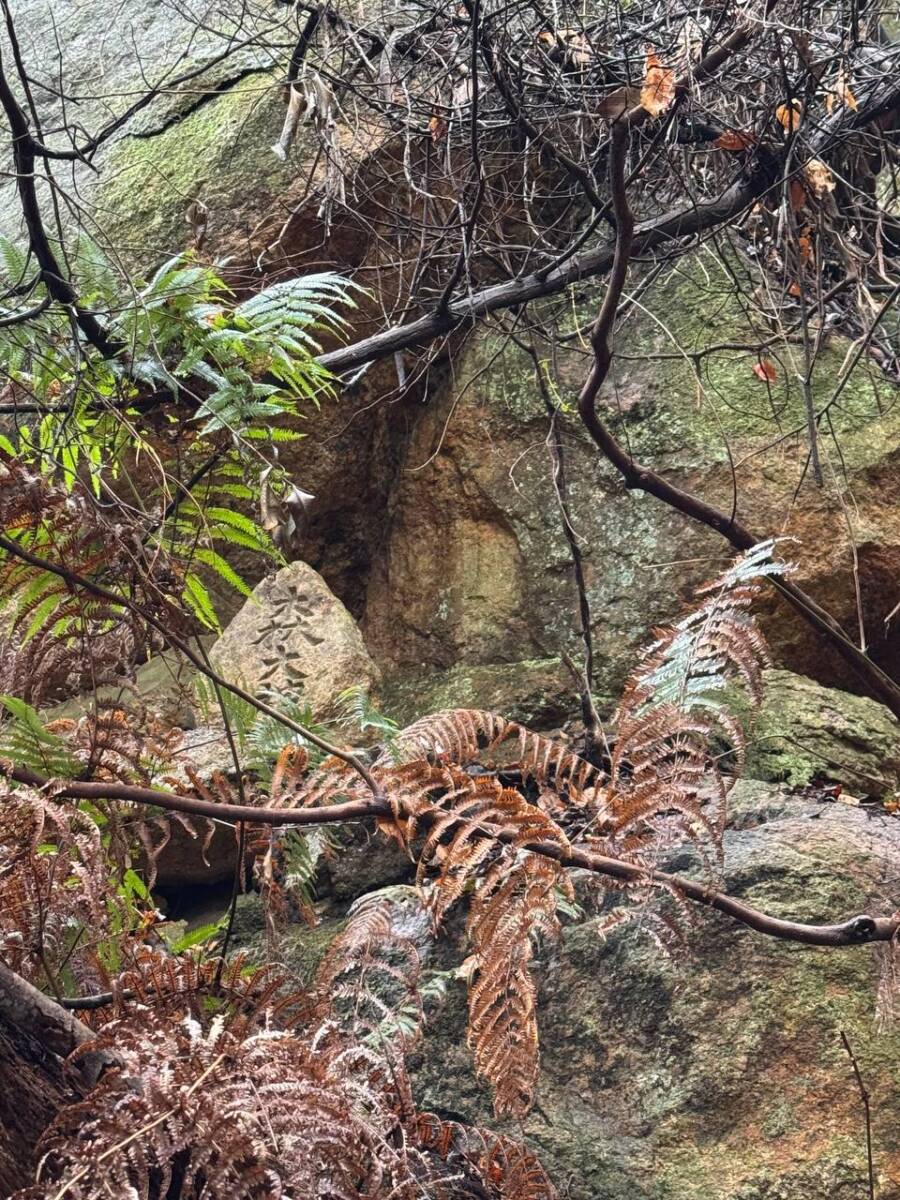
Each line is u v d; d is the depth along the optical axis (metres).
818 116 3.78
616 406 3.76
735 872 2.45
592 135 3.88
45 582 1.77
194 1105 1.36
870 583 3.53
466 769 3.02
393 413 4.01
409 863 2.94
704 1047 2.26
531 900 1.60
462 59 3.79
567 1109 2.27
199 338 2.05
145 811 1.90
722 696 3.11
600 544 3.62
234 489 2.11
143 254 3.92
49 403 2.24
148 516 1.95
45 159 2.26
